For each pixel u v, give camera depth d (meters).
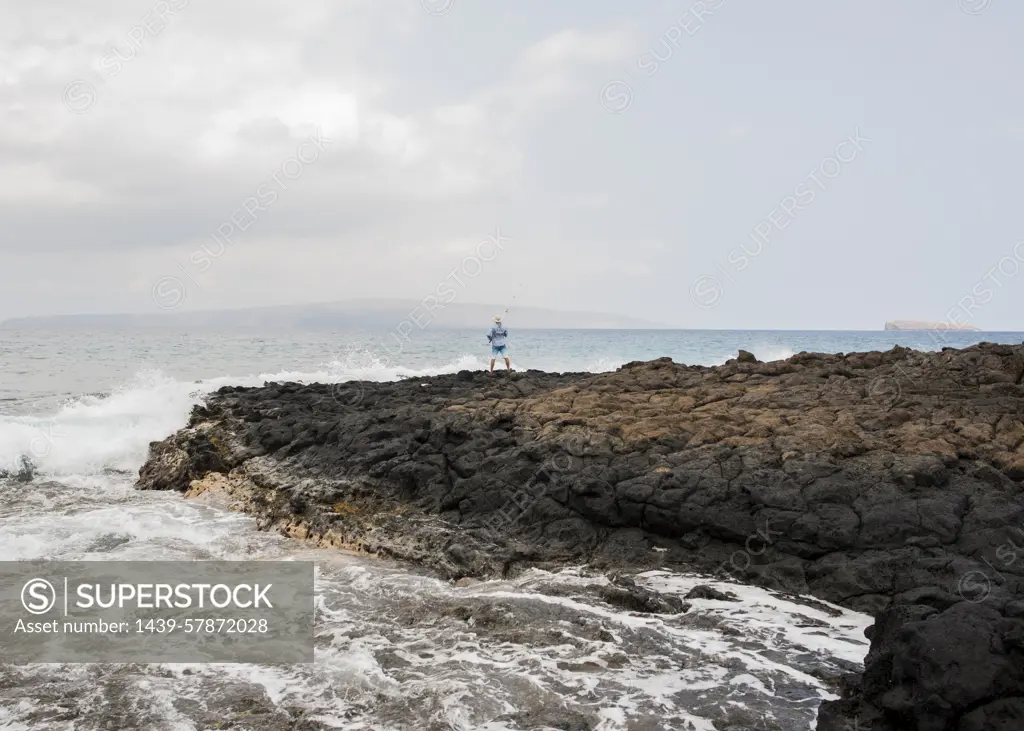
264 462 13.55
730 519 8.82
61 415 17.92
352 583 8.78
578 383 15.80
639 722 5.42
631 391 14.67
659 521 9.18
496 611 7.58
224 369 34.75
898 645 5.06
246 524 11.47
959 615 5.02
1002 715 4.51
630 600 7.76
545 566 8.98
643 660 6.46
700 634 6.98
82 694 6.03
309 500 11.35
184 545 10.30
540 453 10.82
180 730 5.46
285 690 6.10
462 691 5.93
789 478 9.06
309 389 18.84
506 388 16.27
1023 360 13.22
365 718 5.62
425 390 17.48
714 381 15.14
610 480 9.77
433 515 10.48
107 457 15.92
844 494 8.64
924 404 11.76
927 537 7.90
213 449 14.41
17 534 10.59
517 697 5.87
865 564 7.80
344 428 13.50
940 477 8.75
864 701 5.21
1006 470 9.05
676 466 9.84
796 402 12.41
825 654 6.51
